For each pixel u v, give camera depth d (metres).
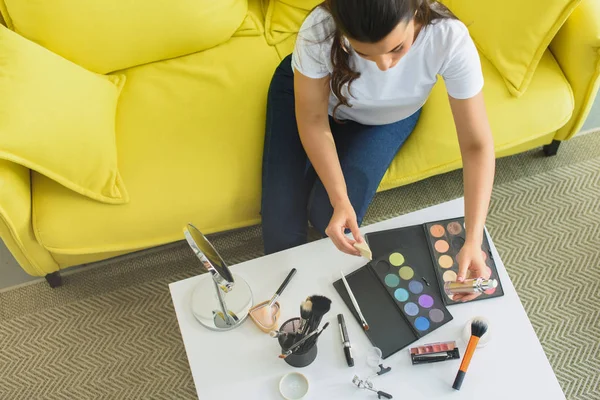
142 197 1.37
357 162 1.34
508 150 1.58
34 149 1.23
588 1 1.37
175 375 1.49
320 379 1.05
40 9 1.37
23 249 1.37
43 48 1.34
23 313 1.58
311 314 0.98
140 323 1.56
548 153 1.78
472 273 1.12
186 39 1.50
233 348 1.09
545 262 1.62
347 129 1.40
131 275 1.64
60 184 1.36
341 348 1.08
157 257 1.67
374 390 1.03
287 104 1.38
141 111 1.47
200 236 0.96
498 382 1.04
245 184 1.40
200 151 1.41
